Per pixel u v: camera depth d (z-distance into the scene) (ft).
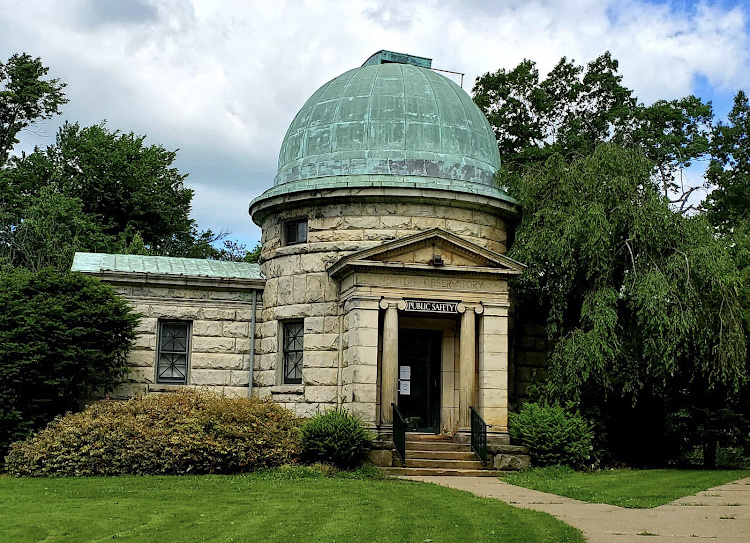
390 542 40.52
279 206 89.35
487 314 79.66
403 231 84.74
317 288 85.35
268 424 71.72
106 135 156.56
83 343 77.71
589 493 58.18
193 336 88.74
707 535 41.14
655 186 83.10
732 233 101.65
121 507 51.60
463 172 89.04
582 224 79.41
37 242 138.10
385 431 75.77
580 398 80.94
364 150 88.48
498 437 76.79
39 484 62.64
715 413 85.81
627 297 80.02
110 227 151.53
